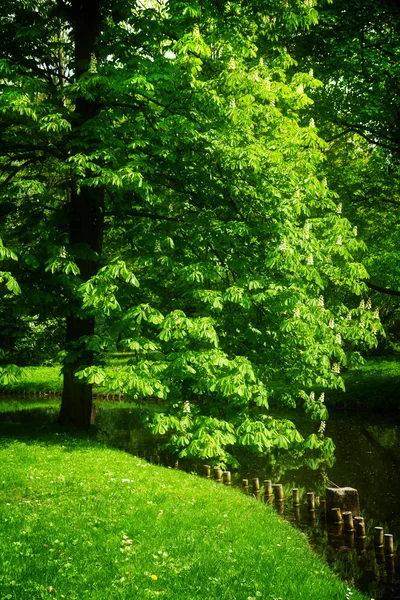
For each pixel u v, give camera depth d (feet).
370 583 33.12
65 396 55.93
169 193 51.24
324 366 42.37
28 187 47.83
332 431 79.15
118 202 54.49
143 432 77.66
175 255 47.11
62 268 44.11
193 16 45.32
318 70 76.64
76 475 38.78
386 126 81.61
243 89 43.91
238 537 30.96
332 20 69.62
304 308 40.73
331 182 87.56
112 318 46.68
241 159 42.11
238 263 43.57
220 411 45.21
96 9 52.90
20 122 48.21
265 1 48.39
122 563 24.49
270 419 42.22
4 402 107.14
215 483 44.88
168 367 40.68
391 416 89.61
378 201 87.40
